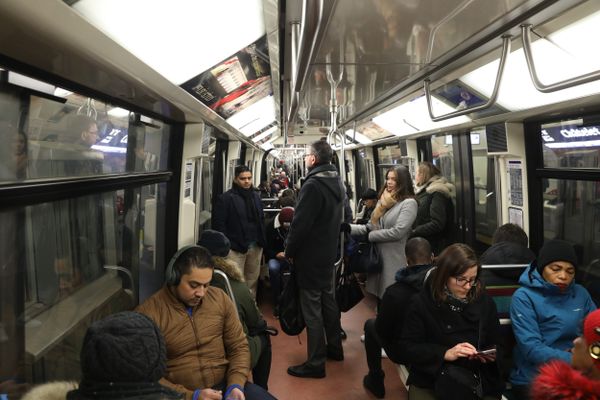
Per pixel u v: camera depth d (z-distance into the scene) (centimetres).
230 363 219
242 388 207
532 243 374
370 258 380
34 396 119
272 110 604
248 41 257
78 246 200
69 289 192
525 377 234
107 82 182
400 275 263
